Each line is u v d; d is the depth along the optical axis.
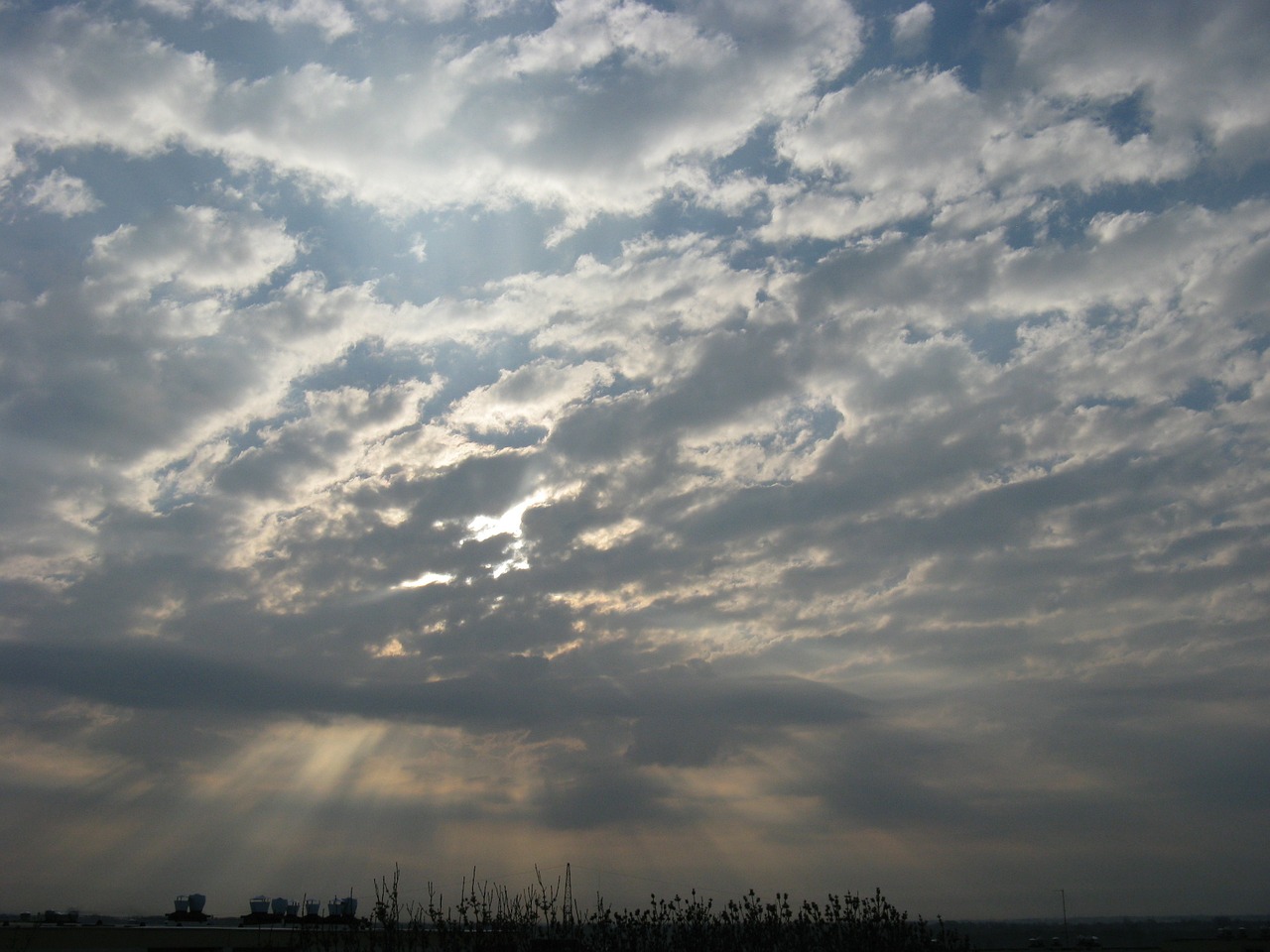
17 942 33.44
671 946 35.69
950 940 38.38
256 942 36.59
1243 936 61.69
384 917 36.00
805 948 36.25
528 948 35.31
